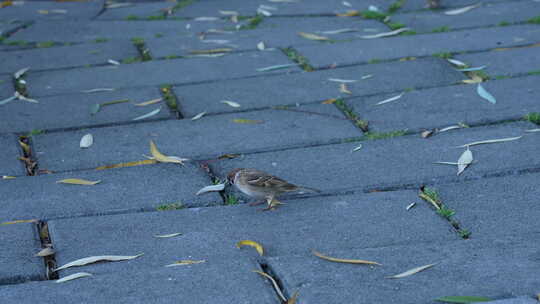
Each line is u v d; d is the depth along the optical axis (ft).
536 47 48.47
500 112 38.63
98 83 46.39
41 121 40.40
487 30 52.90
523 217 28.60
